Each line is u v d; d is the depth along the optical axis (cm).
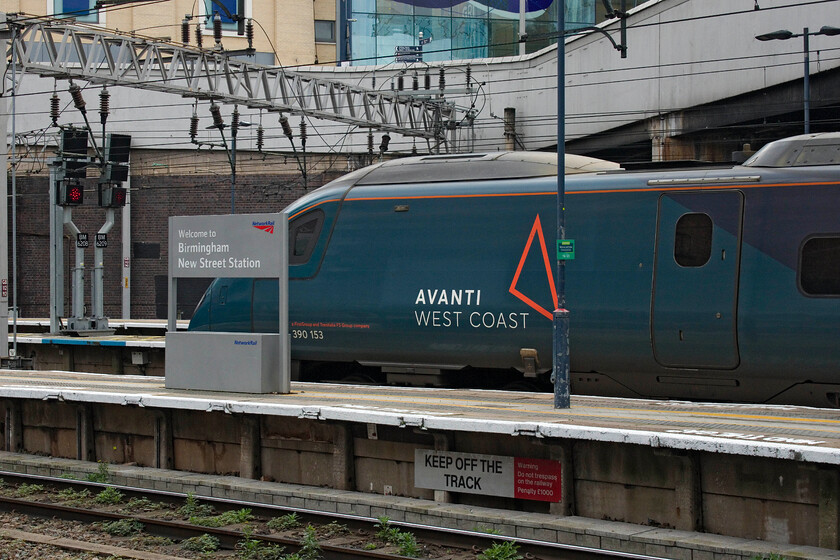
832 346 1436
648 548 1045
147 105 4231
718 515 1099
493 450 1256
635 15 3141
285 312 1598
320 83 2875
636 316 1563
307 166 4219
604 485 1173
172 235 1678
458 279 1695
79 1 4856
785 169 1498
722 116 2909
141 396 1491
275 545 1132
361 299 1772
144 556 1100
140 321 3619
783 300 1466
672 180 1559
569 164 1706
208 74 2581
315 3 5466
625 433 1084
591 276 1598
